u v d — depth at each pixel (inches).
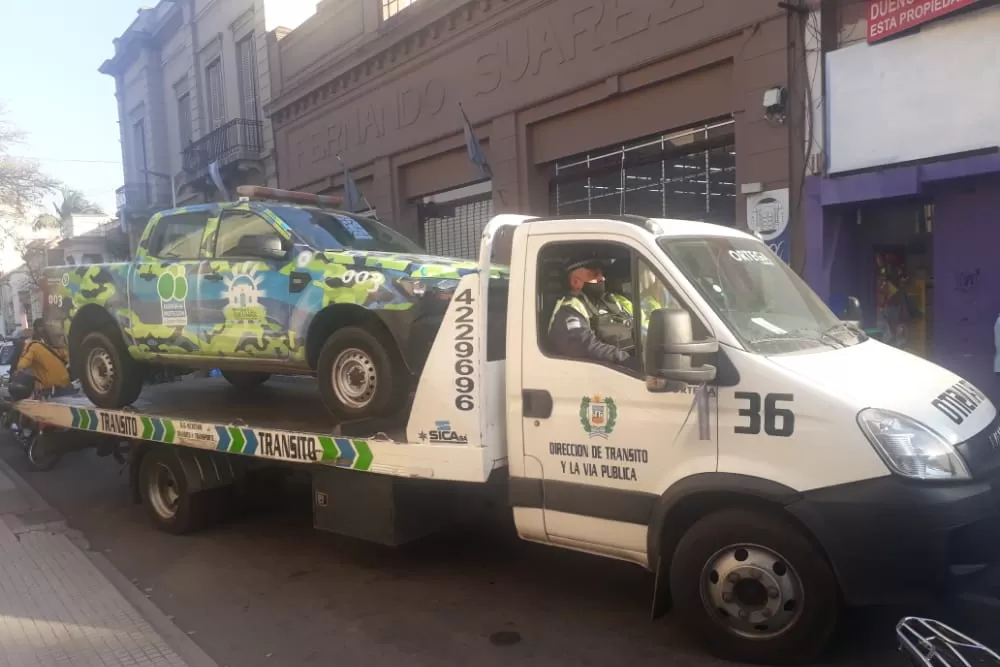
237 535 263.0
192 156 867.4
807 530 144.3
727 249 179.3
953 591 138.6
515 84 471.2
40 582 216.8
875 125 320.5
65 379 370.9
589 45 423.5
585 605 191.3
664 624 177.5
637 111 414.0
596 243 167.9
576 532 170.2
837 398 140.5
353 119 621.6
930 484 134.3
